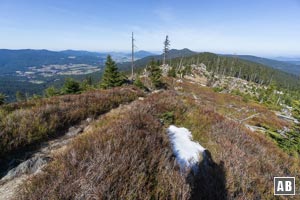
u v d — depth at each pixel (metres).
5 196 3.54
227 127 8.20
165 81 41.78
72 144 4.79
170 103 10.09
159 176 3.79
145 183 3.57
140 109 8.35
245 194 4.25
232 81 100.81
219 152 6.03
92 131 5.74
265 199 4.50
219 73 116.31
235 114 19.47
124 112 8.17
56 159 4.17
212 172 4.88
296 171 6.38
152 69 35.53
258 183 4.84
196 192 4.06
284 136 12.01
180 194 3.48
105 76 28.52
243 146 6.80
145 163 3.98
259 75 126.31
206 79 98.06
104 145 4.35
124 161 3.75
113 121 6.60
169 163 4.19
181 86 40.25
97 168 3.49
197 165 4.90
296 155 9.33
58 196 2.96
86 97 10.83
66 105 8.62
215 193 4.17
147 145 4.70
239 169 4.92
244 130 8.95
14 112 7.16
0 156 4.88
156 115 8.23
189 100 12.24
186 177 4.06
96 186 3.11
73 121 7.63
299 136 10.79
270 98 63.53
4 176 4.25
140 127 5.98
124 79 33.66
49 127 6.33
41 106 8.19
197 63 127.00
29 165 4.50
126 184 3.19
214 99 28.14
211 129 7.81
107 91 13.88
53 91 28.11
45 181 3.37
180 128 7.48
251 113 21.53
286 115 26.19
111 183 3.23
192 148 5.74
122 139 4.71
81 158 3.87
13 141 5.19
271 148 8.22
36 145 5.64
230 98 31.62
